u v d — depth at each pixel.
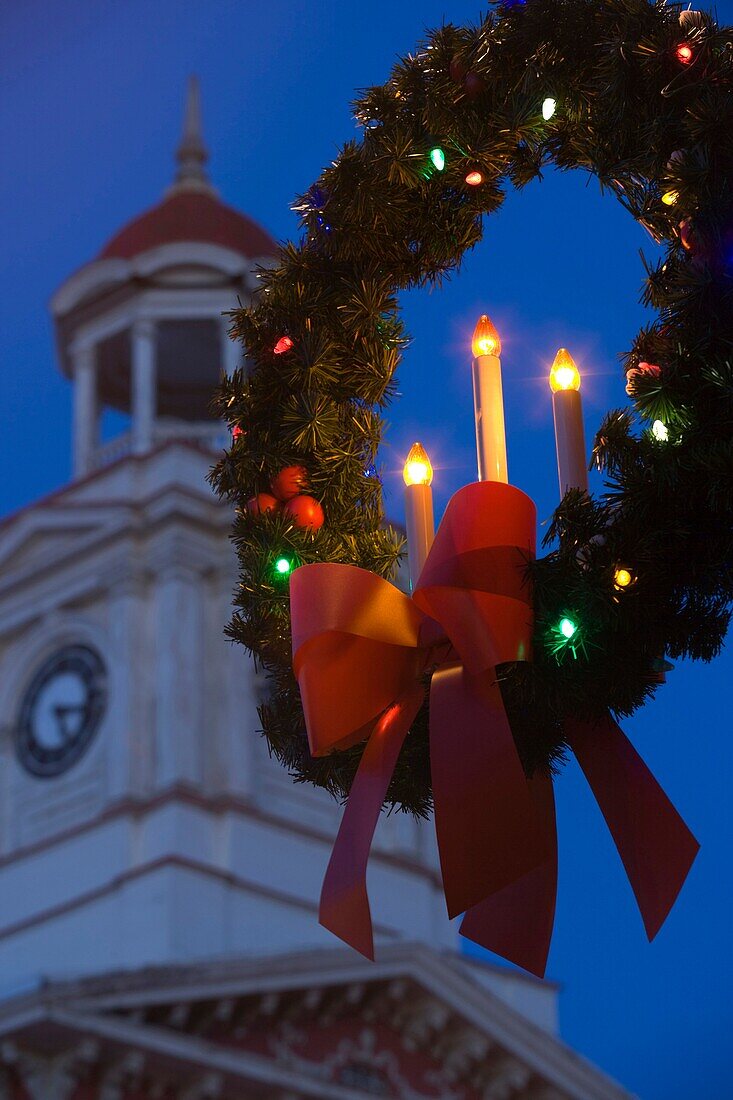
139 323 39.66
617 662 3.40
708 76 3.60
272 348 4.05
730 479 3.30
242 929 34.16
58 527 37.75
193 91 44.81
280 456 3.95
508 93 3.91
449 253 4.13
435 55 4.00
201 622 36.50
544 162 4.06
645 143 3.69
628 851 3.33
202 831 34.66
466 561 3.25
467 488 3.29
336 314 4.04
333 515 3.93
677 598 3.46
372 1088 32.25
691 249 3.46
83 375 40.12
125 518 36.94
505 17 3.91
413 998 32.81
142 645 36.38
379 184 4.01
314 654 3.39
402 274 4.15
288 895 35.06
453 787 3.17
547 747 3.55
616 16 3.76
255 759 36.06
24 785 36.62
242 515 3.92
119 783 35.16
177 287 39.88
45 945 34.62
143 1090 29.66
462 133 3.96
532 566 3.29
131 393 42.25
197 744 35.47
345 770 3.85
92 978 29.28
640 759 3.40
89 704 36.44
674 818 3.30
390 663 3.42
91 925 34.31
